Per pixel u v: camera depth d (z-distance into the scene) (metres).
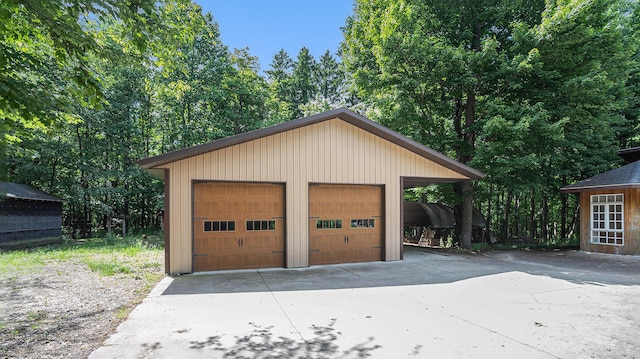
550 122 13.51
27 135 6.48
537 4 14.18
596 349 3.97
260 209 9.22
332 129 9.95
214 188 8.84
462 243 14.55
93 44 4.82
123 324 4.76
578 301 6.00
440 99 15.51
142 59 5.83
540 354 3.84
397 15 13.50
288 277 8.05
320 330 4.58
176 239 8.41
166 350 3.91
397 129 15.42
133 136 22.33
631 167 12.44
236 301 5.98
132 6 4.96
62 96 5.62
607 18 13.00
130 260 10.28
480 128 13.96
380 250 10.50
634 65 14.84
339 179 9.95
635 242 11.73
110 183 22.22
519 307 5.64
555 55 12.55
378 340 4.24
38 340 4.18
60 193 20.73
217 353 3.84
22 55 5.45
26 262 9.89
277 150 9.32
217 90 21.58
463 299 6.12
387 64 13.51
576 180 17.81
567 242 17.80
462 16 14.72
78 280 7.61
